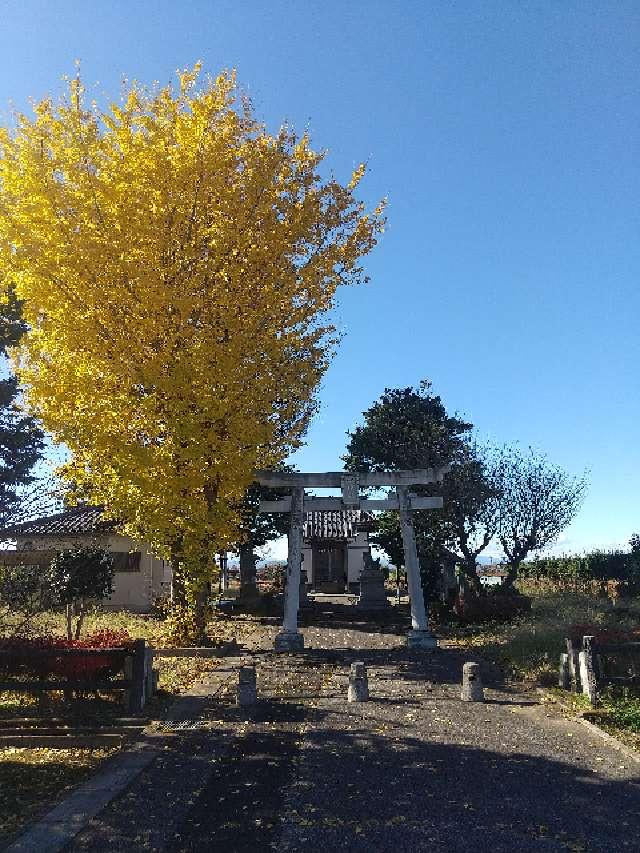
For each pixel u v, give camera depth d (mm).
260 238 13078
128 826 5219
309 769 6645
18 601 10898
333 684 11359
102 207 11820
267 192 13156
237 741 7707
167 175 11992
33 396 11492
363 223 14227
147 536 13352
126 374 11875
